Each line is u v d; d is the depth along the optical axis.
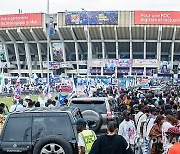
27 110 9.55
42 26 124.00
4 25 128.25
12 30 129.12
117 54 129.88
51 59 132.50
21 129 9.26
